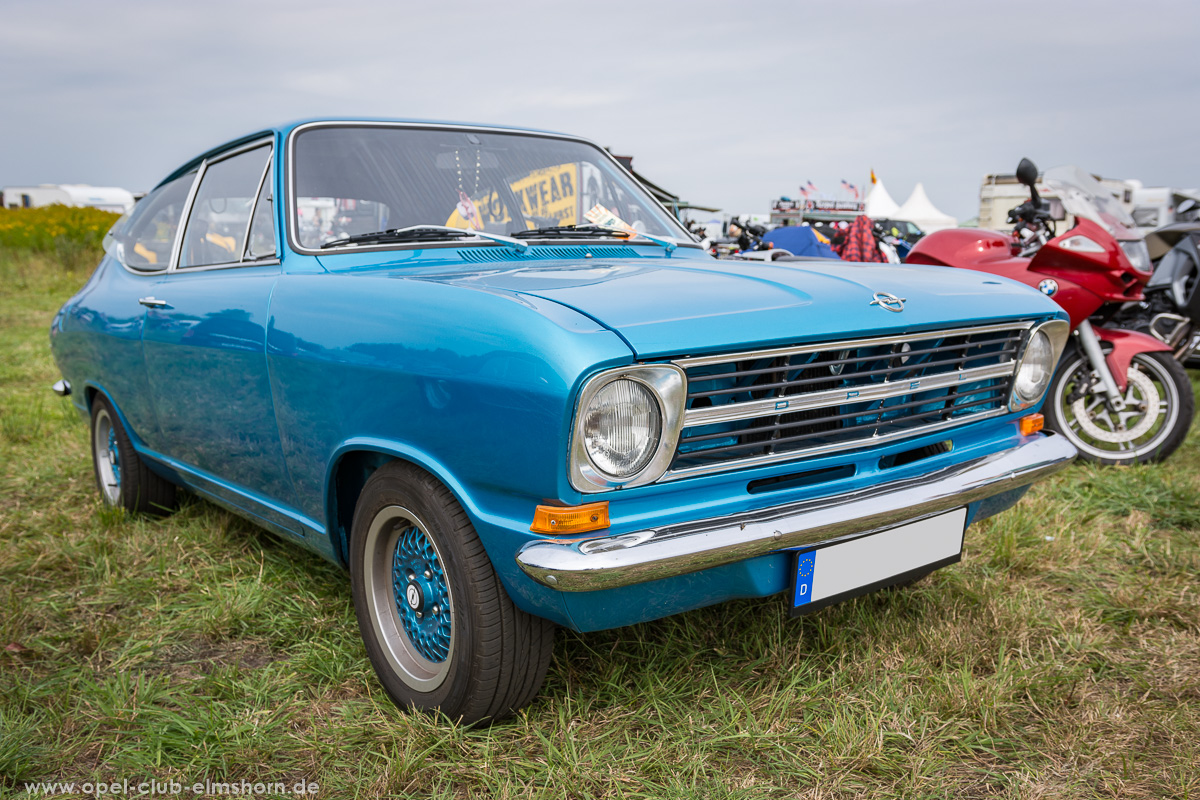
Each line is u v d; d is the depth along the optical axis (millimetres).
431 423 1921
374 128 2879
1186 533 3486
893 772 1932
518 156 3051
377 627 2262
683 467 1832
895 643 2455
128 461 3613
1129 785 1883
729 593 1967
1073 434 4477
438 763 1942
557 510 1729
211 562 3174
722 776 1908
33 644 2580
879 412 2148
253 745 2039
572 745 1954
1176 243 5145
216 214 3059
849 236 7961
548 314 1761
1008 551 3127
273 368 2410
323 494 2354
